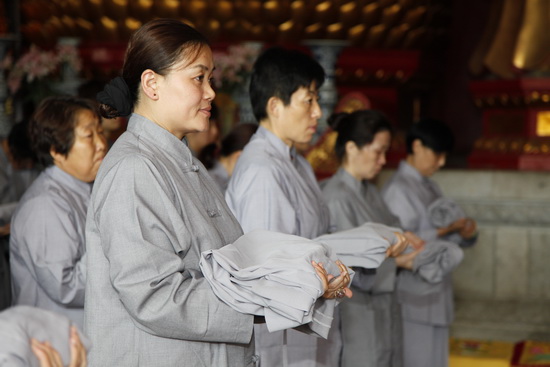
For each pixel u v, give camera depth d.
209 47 1.74
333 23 6.00
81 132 2.41
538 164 5.51
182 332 1.58
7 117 5.00
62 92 5.13
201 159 3.53
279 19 5.92
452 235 3.65
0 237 3.01
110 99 1.72
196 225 1.67
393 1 5.96
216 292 1.60
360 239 2.25
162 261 1.57
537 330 4.50
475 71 6.03
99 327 1.64
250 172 2.27
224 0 5.82
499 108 5.86
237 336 1.62
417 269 3.01
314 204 2.40
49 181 2.41
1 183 3.66
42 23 6.03
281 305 1.57
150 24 1.70
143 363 1.62
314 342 2.36
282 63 2.34
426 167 3.61
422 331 3.39
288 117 2.36
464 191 5.15
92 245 1.67
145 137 1.70
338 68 6.30
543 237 4.89
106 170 1.64
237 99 5.01
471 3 6.82
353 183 2.95
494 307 4.81
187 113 1.71
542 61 5.56
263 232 1.83
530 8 5.67
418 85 6.81
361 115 2.94
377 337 2.81
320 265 1.66
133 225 1.57
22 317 1.22
